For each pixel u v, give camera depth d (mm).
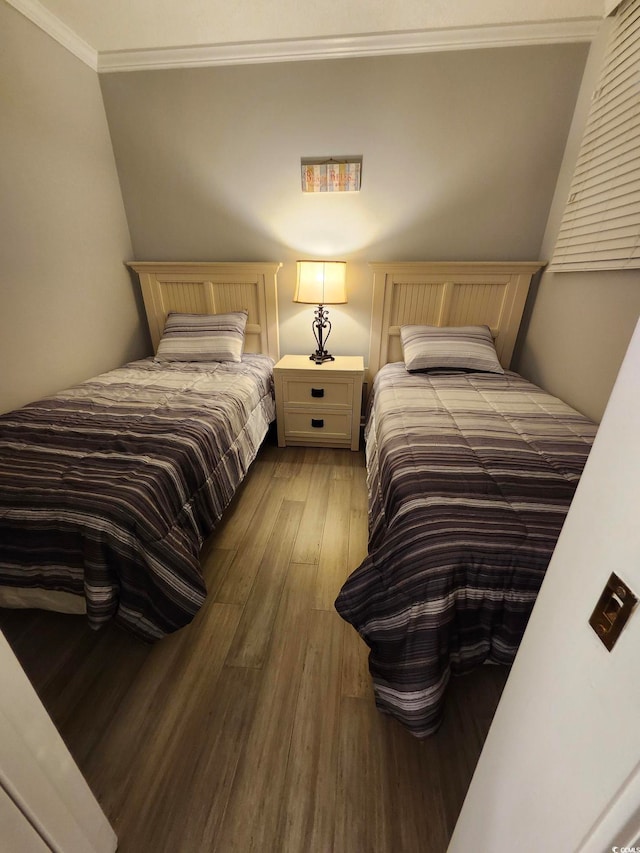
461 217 2354
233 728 1037
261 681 1159
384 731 1035
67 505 1072
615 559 317
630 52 1574
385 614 964
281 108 2238
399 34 1993
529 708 444
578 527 378
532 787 422
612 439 331
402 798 898
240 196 2479
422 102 2137
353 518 1948
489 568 893
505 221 2326
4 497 1093
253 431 2127
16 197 1829
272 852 814
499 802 499
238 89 2227
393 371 2387
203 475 1476
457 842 649
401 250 2475
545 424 1548
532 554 883
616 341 1656
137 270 2656
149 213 2596
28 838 542
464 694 1131
